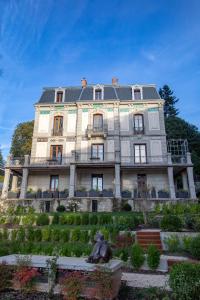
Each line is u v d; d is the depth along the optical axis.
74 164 22.25
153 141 23.86
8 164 23.12
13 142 40.88
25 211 18.88
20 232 11.77
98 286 5.42
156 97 25.17
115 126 24.38
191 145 35.56
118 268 6.00
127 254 8.80
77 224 14.40
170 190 21.06
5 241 10.90
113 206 20.02
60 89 26.81
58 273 6.02
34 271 6.01
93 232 11.21
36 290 6.02
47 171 24.16
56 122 25.48
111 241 10.95
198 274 5.16
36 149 24.62
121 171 23.56
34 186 23.84
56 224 14.58
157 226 13.39
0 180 39.75
